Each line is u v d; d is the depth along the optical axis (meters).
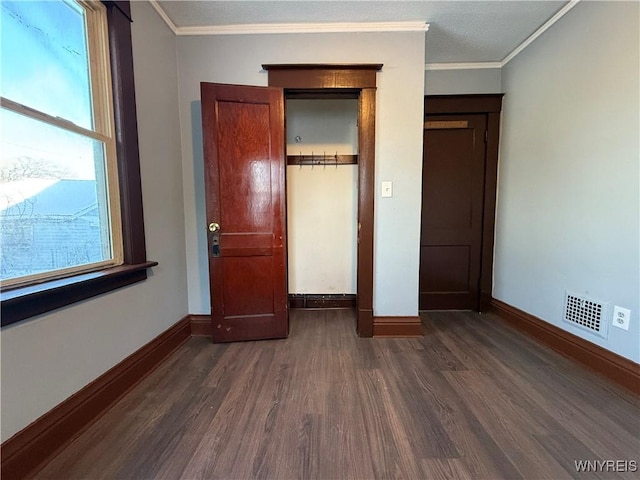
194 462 1.18
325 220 3.01
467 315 2.88
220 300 2.26
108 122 1.63
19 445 1.09
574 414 1.44
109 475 1.12
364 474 1.12
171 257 2.18
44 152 1.28
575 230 1.99
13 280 1.15
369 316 2.36
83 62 1.50
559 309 2.12
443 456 1.20
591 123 1.87
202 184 2.35
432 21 2.16
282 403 1.54
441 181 2.89
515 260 2.60
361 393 1.62
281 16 2.09
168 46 2.13
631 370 1.62
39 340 1.17
